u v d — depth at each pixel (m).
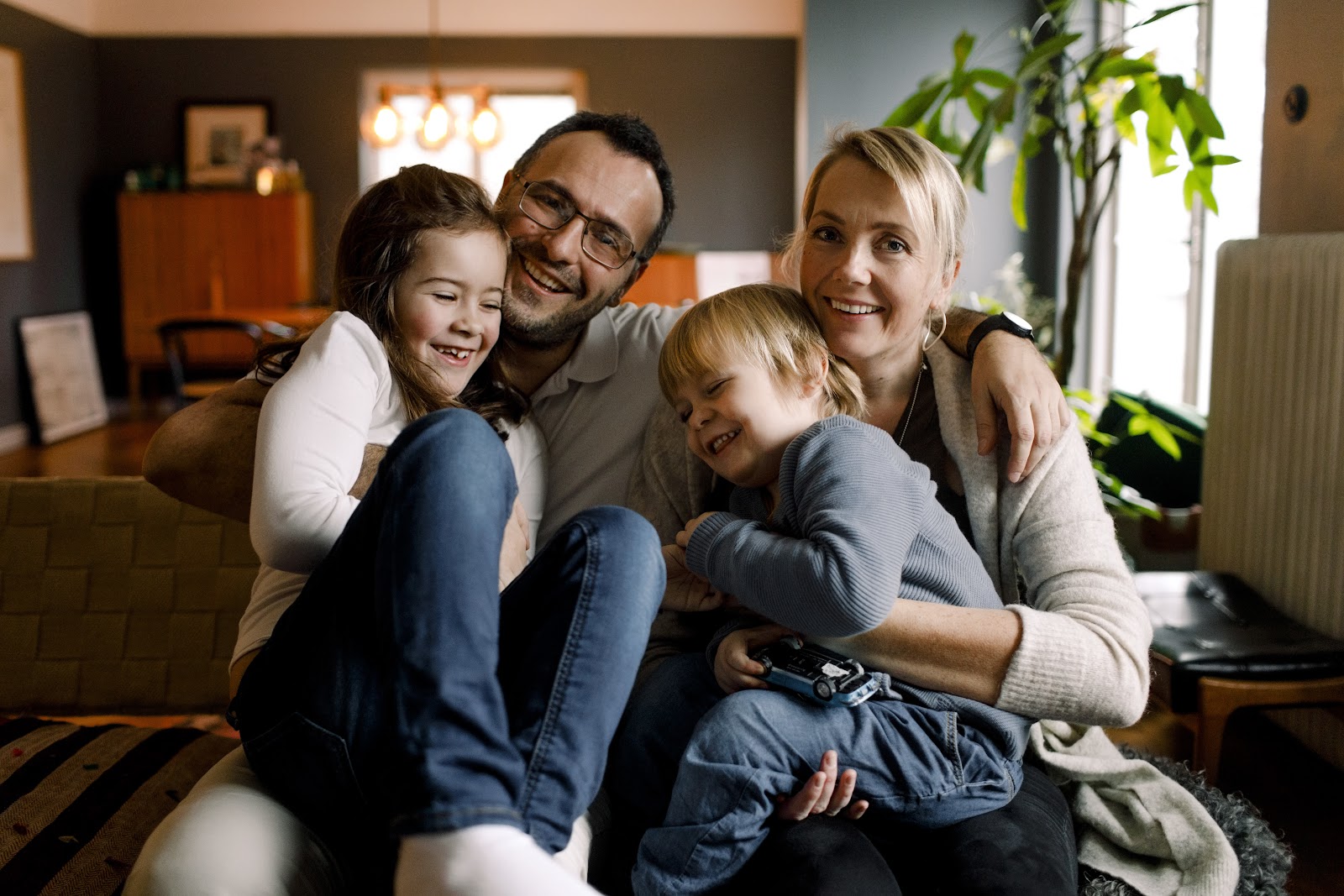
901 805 1.27
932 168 1.46
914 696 1.31
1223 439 2.77
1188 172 2.69
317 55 9.21
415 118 8.14
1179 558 3.40
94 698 1.93
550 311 1.81
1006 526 1.47
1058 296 5.91
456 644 1.05
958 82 3.12
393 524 1.10
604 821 1.47
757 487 1.52
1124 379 5.57
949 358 1.58
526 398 1.83
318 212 9.34
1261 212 2.88
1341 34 2.49
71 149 8.73
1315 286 2.36
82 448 7.51
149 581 1.96
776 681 1.30
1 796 1.55
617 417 1.85
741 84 9.28
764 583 1.26
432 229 1.52
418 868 0.99
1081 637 1.28
